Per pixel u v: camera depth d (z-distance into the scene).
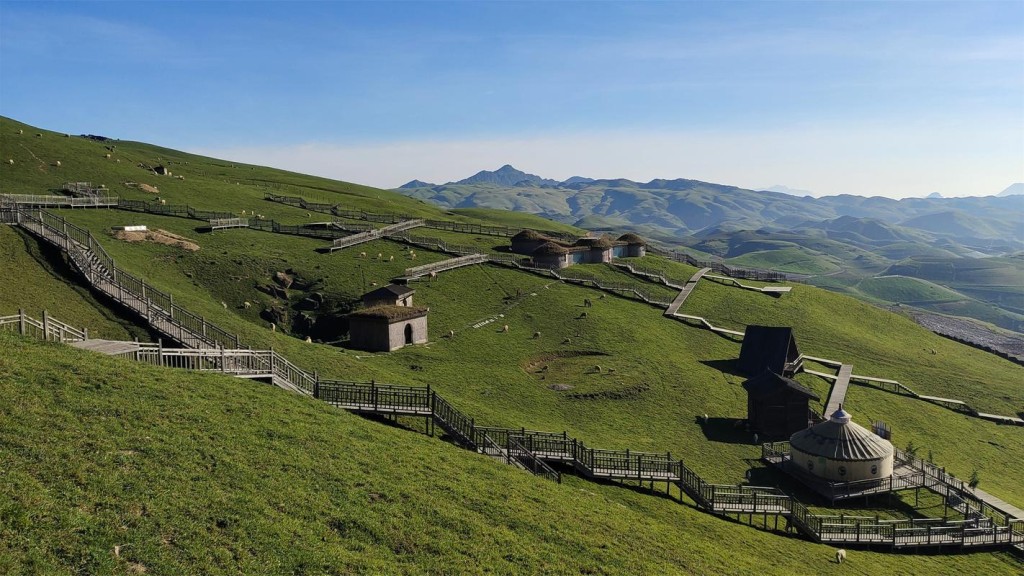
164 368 33.81
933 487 57.56
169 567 18.33
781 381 68.94
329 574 20.42
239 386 34.78
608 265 135.75
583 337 93.31
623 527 31.98
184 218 113.19
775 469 59.97
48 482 20.09
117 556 18.02
